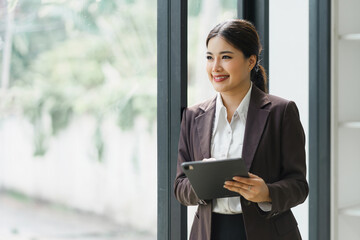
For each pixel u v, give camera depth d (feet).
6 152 13.52
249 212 7.54
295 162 7.71
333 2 12.01
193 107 8.30
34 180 13.98
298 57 12.10
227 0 12.66
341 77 12.28
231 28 7.75
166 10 8.98
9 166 13.56
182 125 8.29
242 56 7.77
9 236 13.48
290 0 11.71
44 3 14.03
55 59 14.16
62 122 14.51
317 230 12.16
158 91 9.14
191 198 7.76
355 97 12.66
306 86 12.36
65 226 14.46
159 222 9.20
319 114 12.12
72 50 14.64
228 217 7.76
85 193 14.89
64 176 14.55
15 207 13.66
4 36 13.37
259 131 7.71
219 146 7.88
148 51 15.72
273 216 7.63
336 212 12.10
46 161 14.06
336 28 12.06
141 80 15.70
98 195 15.06
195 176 7.04
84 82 14.94
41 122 14.15
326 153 12.04
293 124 7.73
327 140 12.03
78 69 14.85
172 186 9.06
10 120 13.58
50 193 14.29
